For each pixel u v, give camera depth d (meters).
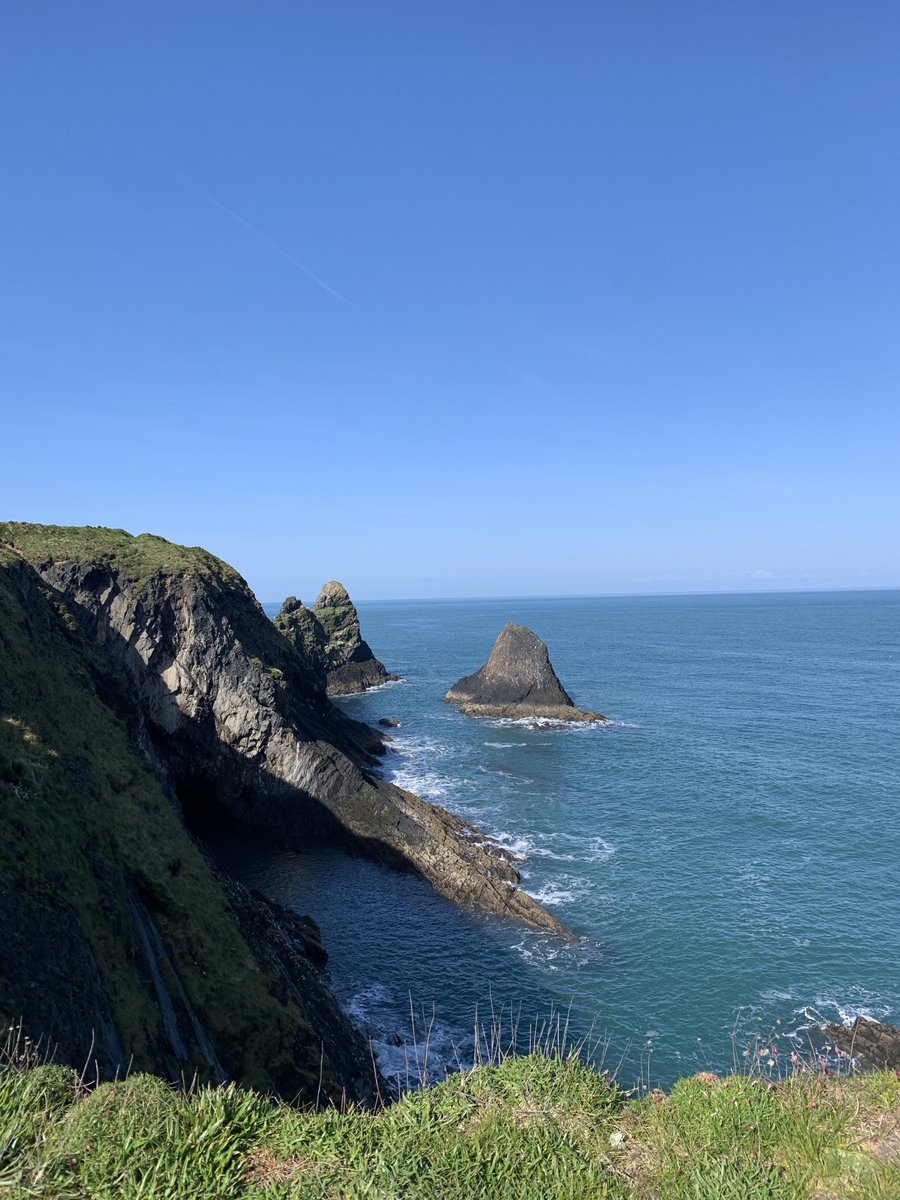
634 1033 26.48
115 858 21.84
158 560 50.75
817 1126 8.53
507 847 44.12
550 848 43.88
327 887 39.84
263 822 47.94
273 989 22.36
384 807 45.59
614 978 30.08
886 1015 27.00
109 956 17.16
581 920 34.94
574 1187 7.55
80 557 47.00
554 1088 9.43
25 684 25.14
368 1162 7.75
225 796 48.56
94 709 29.67
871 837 43.94
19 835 17.30
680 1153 8.30
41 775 20.81
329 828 45.91
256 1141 8.08
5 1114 7.69
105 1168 7.13
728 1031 26.36
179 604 48.41
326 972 30.88
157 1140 7.66
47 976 14.17
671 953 31.64
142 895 22.16
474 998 29.05
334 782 46.75
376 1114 9.09
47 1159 7.10
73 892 17.66
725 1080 9.86
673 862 41.19
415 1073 24.75
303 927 33.66
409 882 40.38
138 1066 14.96
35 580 37.81
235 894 27.48
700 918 34.50
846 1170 7.79
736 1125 8.63
